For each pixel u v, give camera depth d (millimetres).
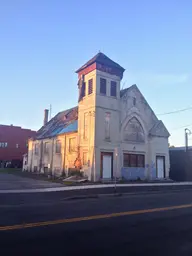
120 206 12773
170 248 6363
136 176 28938
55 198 15508
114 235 7434
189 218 9969
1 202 13742
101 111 27250
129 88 30250
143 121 30828
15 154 55438
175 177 34344
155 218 9867
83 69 29484
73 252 5988
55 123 39000
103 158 26578
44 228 8109
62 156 31688
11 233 7492
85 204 13555
